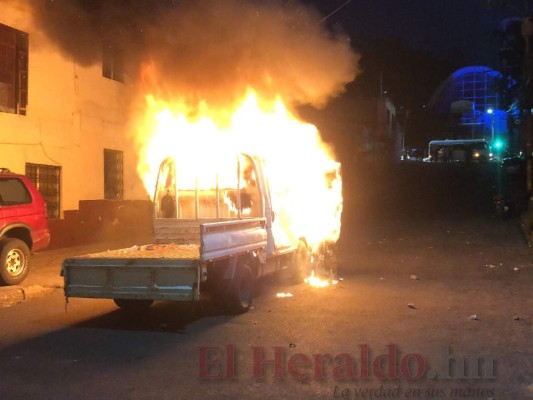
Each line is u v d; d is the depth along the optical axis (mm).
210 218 9938
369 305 8883
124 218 17953
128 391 5355
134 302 8617
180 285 7395
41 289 10250
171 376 5766
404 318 8031
